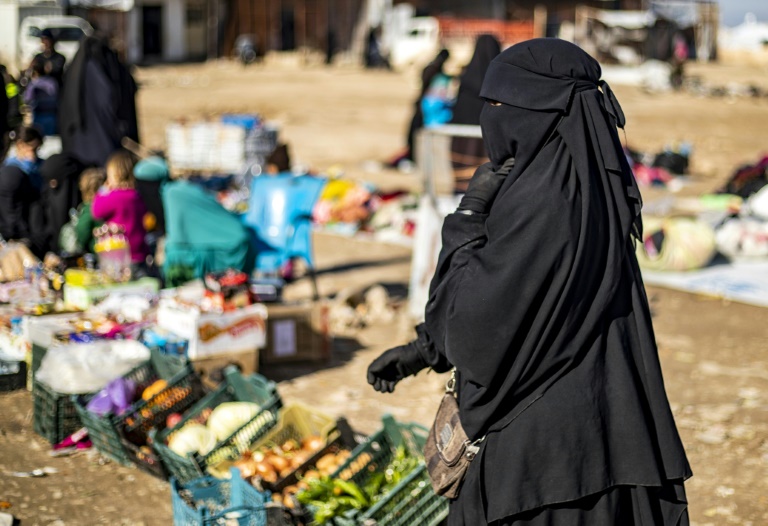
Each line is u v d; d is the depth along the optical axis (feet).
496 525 9.09
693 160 58.75
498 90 9.04
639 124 78.02
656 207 41.52
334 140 65.82
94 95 33.53
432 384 21.52
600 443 8.80
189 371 17.53
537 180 8.75
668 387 22.09
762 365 23.85
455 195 25.35
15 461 17.11
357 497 13.73
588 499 8.91
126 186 24.08
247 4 154.10
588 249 8.66
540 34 147.95
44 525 14.84
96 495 15.93
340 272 32.55
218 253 24.71
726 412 20.52
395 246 36.99
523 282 8.59
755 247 33.83
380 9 154.30
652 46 136.05
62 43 71.61
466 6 150.71
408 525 13.42
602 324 8.92
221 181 44.21
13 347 21.16
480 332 8.71
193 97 90.12
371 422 19.42
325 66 147.64
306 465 15.03
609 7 150.10
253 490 13.43
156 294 22.04
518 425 8.88
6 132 36.11
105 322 20.15
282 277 30.45
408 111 85.25
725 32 173.17
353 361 23.25
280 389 21.09
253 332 20.52
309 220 26.07
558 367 8.82
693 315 28.19
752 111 91.15
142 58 152.87
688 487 16.89
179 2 153.69
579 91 8.89
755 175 42.39
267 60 151.64
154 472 16.47
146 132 65.10
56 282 22.84
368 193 40.96
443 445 9.45
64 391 17.63
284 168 43.21
